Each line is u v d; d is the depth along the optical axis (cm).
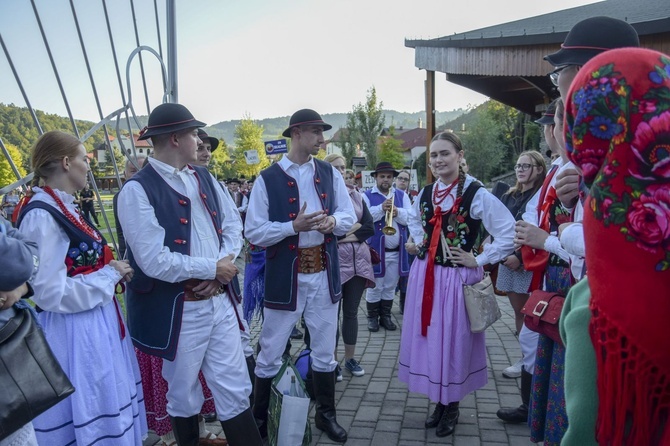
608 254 97
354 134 4569
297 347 508
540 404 234
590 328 106
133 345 268
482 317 309
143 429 282
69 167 247
